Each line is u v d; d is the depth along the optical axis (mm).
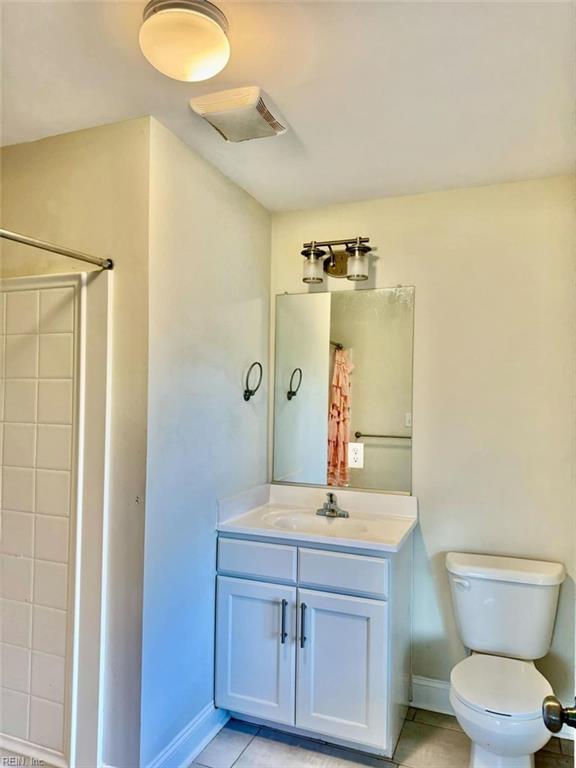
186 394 1972
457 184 2322
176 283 1906
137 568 1735
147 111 1733
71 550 1817
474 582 2092
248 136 1747
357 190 2400
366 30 1325
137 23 1304
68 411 1843
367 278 2461
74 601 1803
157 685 1792
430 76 1522
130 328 1771
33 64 1474
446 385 2383
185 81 1402
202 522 2088
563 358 2199
